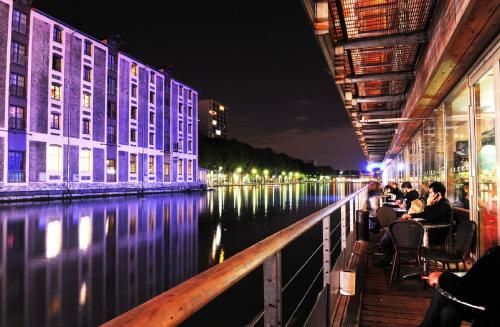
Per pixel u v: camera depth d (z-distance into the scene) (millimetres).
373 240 8922
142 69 49562
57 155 36219
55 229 16391
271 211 28016
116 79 44688
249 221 21453
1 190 30312
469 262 6137
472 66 5496
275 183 135125
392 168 29609
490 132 5195
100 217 21188
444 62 5309
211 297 1056
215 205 32969
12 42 32125
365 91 9039
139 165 48375
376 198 10727
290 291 8820
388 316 4293
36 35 34219
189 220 21344
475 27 4145
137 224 18828
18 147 32125
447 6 4535
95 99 41156
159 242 13992
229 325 6582
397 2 4988
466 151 6410
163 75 54156
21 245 12766
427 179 10828
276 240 1753
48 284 8352
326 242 3410
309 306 7711
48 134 35062
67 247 12586
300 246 14109
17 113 32406
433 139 9297
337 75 7246
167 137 54812
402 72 7434
